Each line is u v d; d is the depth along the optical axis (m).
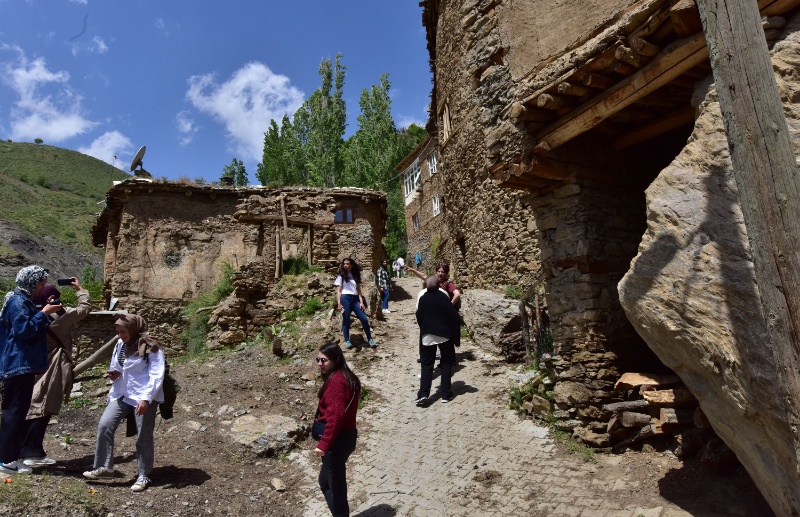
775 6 3.57
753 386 3.09
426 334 7.01
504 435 5.92
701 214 3.64
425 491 4.94
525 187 6.09
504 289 10.55
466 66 12.34
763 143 2.79
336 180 33.50
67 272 47.34
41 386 4.72
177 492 4.64
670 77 4.21
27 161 87.12
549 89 4.93
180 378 8.13
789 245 2.66
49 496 3.94
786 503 3.14
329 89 34.19
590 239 5.72
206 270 15.79
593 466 5.07
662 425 4.83
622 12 4.86
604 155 6.05
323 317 10.51
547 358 6.08
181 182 15.95
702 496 4.17
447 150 14.59
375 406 7.09
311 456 5.78
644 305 3.92
